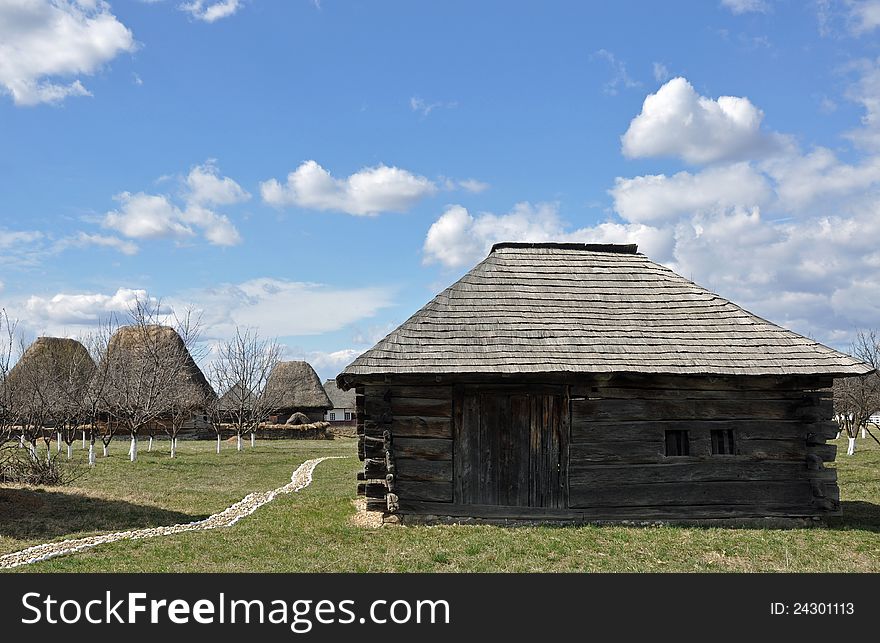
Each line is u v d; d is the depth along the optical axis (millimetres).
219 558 9922
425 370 11695
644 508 12086
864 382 27891
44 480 17094
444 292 13766
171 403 28844
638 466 12164
